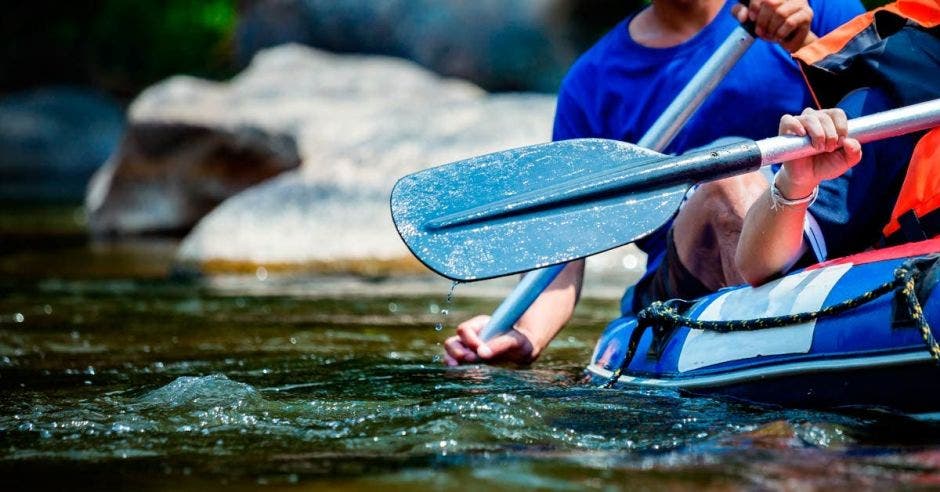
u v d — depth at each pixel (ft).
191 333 40.34
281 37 144.05
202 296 52.47
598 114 35.37
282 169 85.35
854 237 27.17
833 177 24.89
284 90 92.48
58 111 149.18
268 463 20.66
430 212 26.86
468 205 27.09
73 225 92.99
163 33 162.09
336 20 140.05
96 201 91.15
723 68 31.35
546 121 74.79
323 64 98.78
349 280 59.93
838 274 24.34
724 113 33.53
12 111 147.95
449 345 33.04
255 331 40.88
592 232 26.76
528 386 28.48
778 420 22.80
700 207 29.07
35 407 25.95
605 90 35.14
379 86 92.84
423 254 26.17
